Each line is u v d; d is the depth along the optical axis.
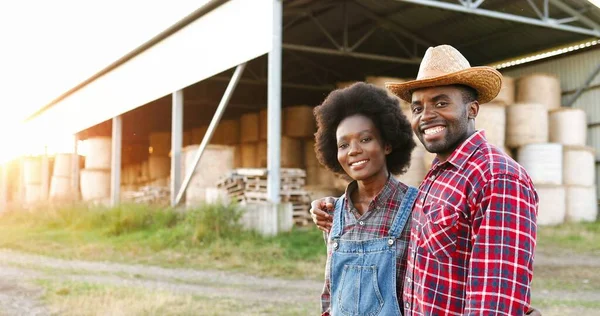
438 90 2.18
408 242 2.43
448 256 2.03
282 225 12.73
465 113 2.19
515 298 1.86
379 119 2.58
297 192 14.16
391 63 24.05
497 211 1.93
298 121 19.83
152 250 12.48
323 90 27.02
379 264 2.44
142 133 32.72
